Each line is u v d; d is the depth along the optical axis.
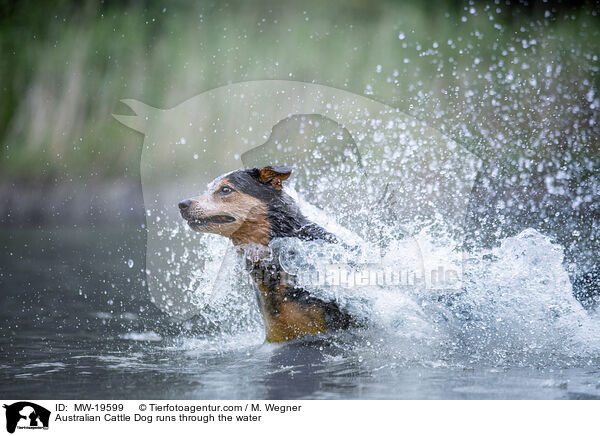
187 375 6.55
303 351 7.47
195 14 27.67
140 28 27.23
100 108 25.78
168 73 26.34
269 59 26.33
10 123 26.22
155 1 27.77
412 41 26.00
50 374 6.62
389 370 6.61
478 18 26.16
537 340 7.61
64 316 9.90
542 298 8.09
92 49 26.83
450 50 25.11
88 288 12.20
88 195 23.62
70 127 25.52
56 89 26.42
